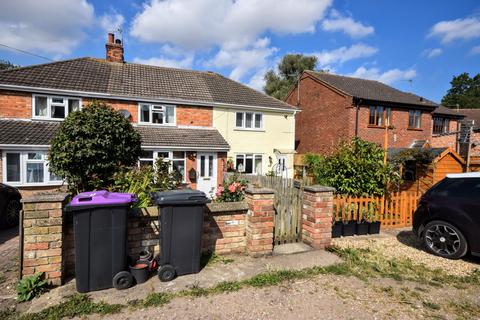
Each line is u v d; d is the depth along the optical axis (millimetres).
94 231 3398
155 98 14383
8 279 3881
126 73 15609
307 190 5289
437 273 4254
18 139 10828
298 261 4492
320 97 20188
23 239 3410
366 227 6391
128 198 3613
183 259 3889
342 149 7551
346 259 4645
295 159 18984
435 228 5145
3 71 12375
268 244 4703
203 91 16469
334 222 6195
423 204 5449
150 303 3188
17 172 11000
